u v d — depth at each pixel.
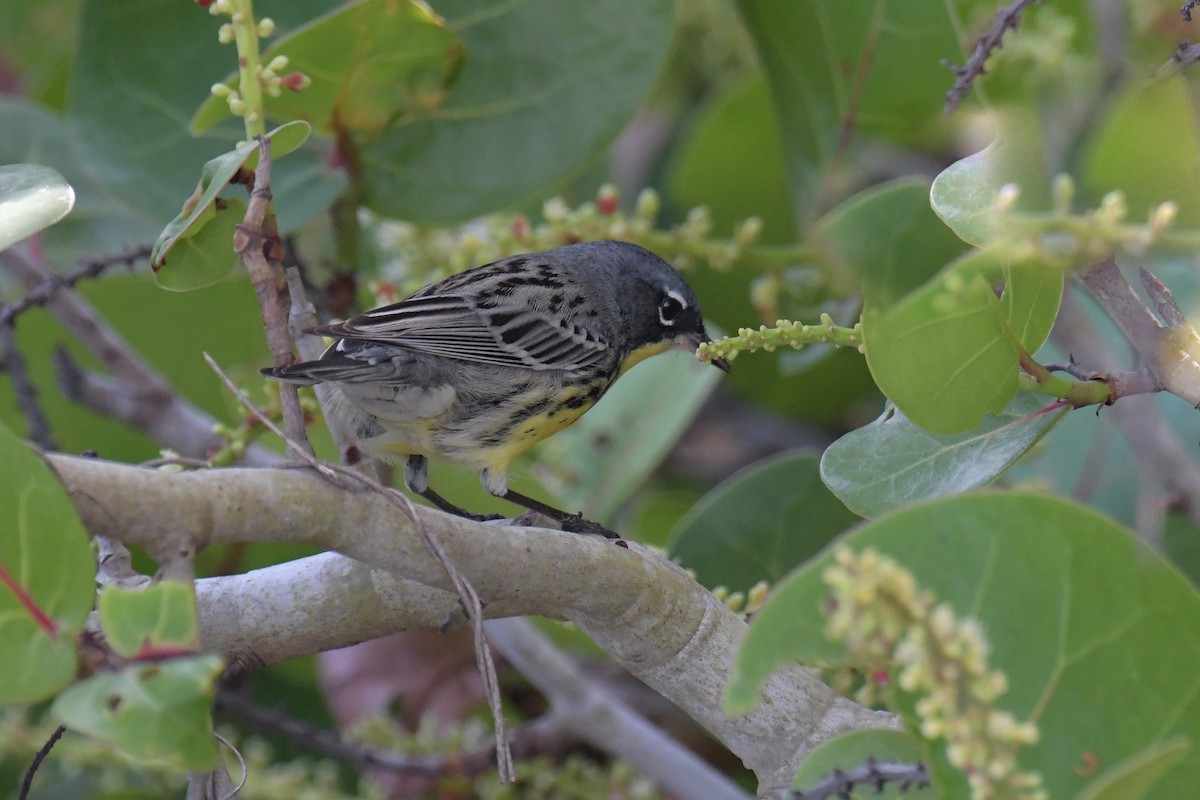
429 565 6.69
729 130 14.15
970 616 5.64
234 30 8.37
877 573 4.86
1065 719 5.68
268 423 6.54
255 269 7.32
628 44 11.35
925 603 4.92
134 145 11.59
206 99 11.62
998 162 7.23
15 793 12.16
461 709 12.32
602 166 15.46
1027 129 7.32
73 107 11.65
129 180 11.51
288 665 13.21
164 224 11.45
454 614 7.36
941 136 11.59
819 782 5.95
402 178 11.44
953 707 4.93
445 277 11.31
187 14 11.57
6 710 10.76
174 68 11.62
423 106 11.03
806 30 11.70
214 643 7.59
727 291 14.16
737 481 11.46
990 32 8.37
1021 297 6.81
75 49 11.62
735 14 14.17
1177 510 9.48
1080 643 5.70
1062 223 6.27
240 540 6.23
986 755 5.04
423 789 11.75
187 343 14.29
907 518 5.62
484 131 11.38
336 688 12.41
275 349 7.42
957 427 6.87
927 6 11.14
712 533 11.49
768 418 16.30
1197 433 11.90
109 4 11.53
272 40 11.64
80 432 14.20
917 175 11.92
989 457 7.71
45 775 12.24
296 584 7.57
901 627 4.89
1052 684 5.69
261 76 8.09
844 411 15.76
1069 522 5.73
